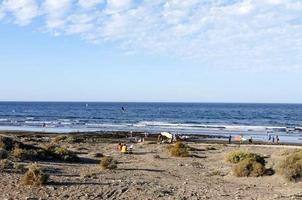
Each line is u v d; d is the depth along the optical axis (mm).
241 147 48594
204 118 134500
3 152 25266
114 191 16516
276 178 21906
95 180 19328
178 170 26828
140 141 58344
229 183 21516
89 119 123688
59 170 22766
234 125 102438
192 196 16312
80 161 30156
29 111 177625
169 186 18906
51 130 83875
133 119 126125
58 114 153250
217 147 48531
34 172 17312
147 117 137875
